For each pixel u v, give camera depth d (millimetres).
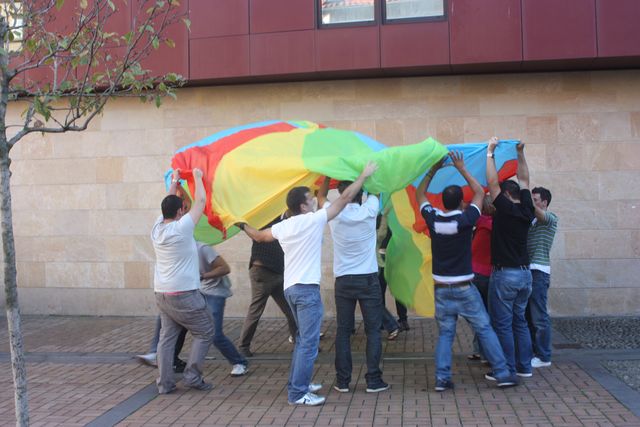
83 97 4984
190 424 4879
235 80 8898
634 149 8422
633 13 7848
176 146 9320
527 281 5680
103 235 9539
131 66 4953
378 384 5559
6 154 3975
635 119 8422
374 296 5512
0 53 4008
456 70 8469
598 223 8477
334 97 8938
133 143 9430
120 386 5992
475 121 8672
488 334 5484
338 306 5555
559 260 8539
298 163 5590
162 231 5523
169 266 5551
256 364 6711
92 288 9570
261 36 8625
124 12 8586
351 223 5383
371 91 8859
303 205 5336
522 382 5695
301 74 8641
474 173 6180
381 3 8414
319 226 5234
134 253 9453
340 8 8547
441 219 5426
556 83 8539
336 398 5426
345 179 5438
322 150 5922
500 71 8516
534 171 8570
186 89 9266
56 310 9664
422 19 8367
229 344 6215
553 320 8336
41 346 7727
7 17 4586
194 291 5625
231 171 5668
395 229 6160
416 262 6113
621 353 6598
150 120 9383
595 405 5012
